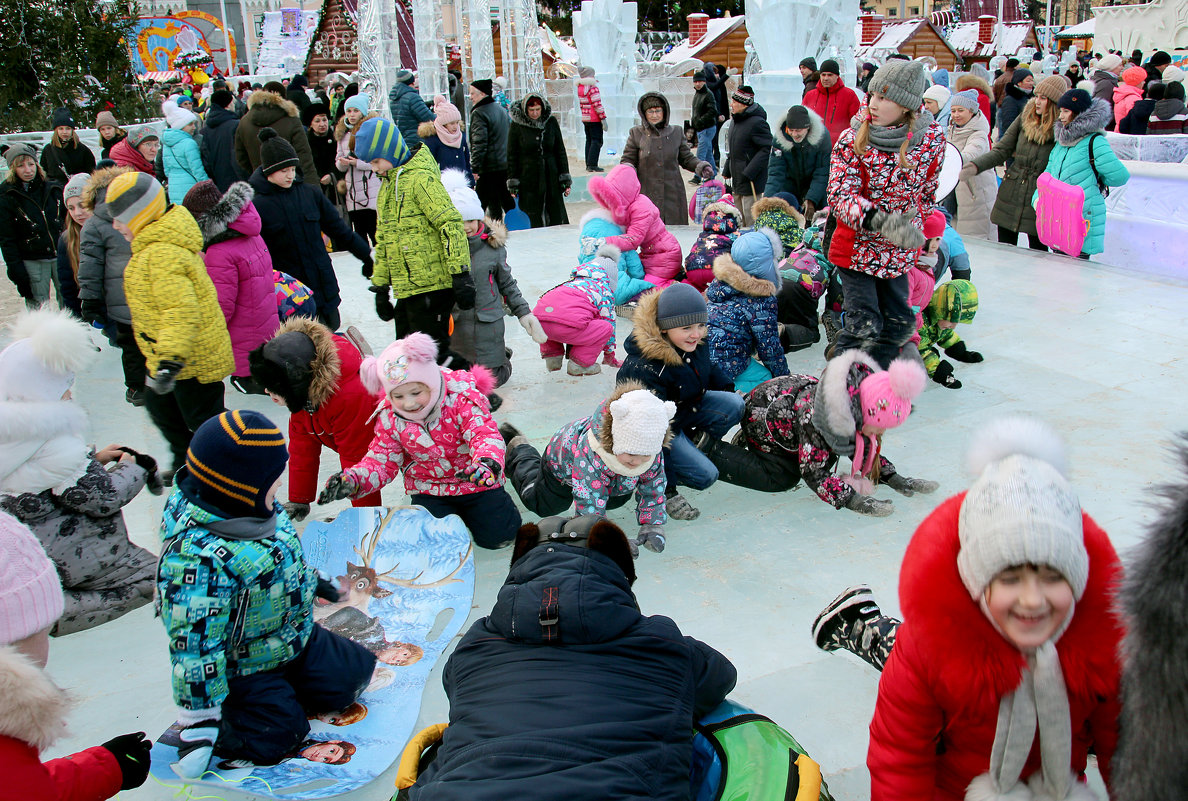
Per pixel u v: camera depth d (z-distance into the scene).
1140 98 11.75
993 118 11.00
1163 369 5.33
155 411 4.19
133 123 17.14
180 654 2.38
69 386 3.22
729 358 4.94
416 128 10.00
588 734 1.85
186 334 3.85
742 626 3.19
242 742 2.52
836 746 2.60
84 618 3.33
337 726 2.71
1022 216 7.96
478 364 5.29
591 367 5.67
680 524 3.95
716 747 2.19
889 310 4.75
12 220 6.91
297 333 3.55
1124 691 1.50
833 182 4.45
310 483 3.85
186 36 47.53
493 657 2.09
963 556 1.65
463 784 1.76
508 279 5.23
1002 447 1.71
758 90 12.43
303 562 2.60
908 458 4.42
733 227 6.38
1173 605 1.31
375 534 3.52
